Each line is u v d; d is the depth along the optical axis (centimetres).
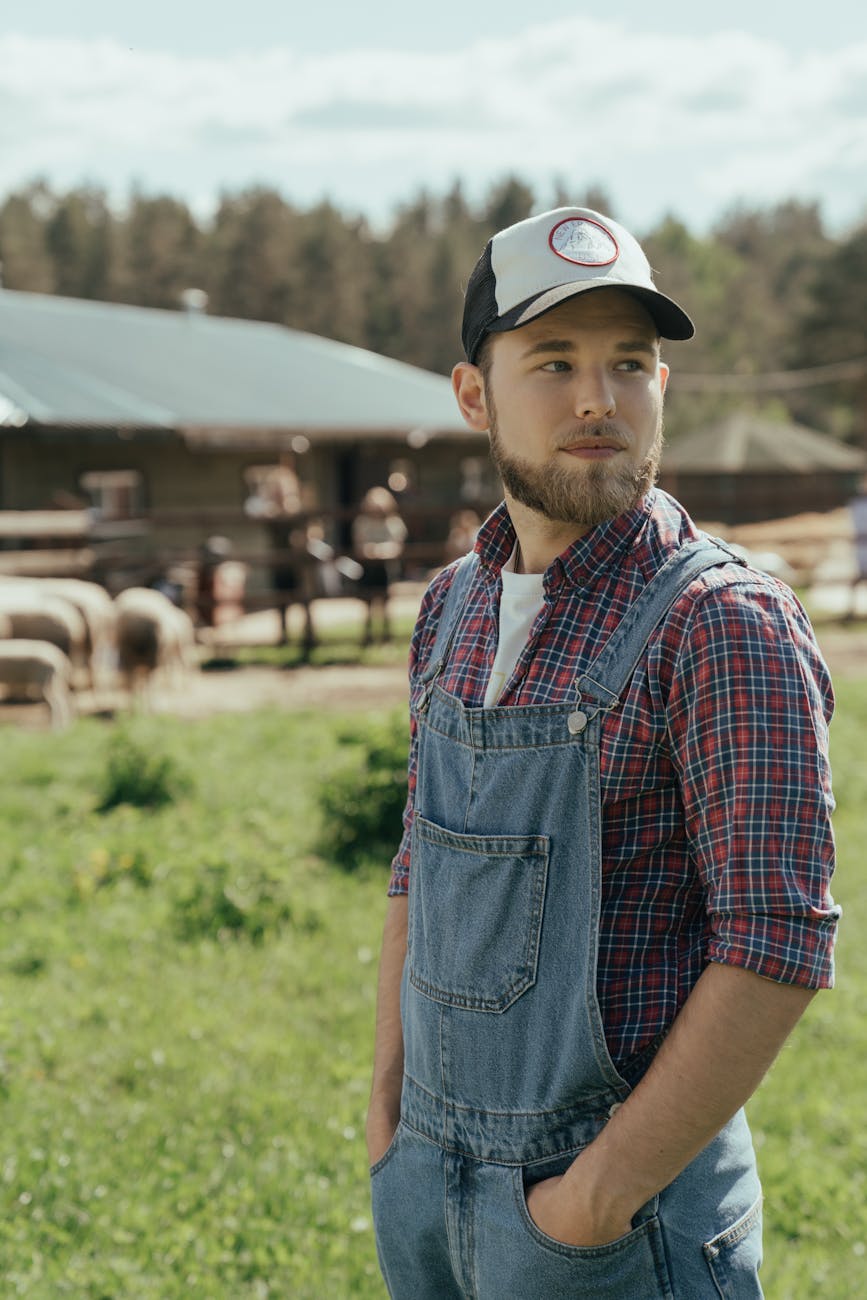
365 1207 380
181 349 2547
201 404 2098
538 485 179
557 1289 169
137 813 809
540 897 171
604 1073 167
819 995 538
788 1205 380
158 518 1659
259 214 8088
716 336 8706
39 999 534
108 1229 363
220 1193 387
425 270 8019
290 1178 392
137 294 8112
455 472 2698
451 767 186
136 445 2025
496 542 197
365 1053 489
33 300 2633
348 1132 423
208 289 8012
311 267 7912
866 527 2144
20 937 603
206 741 1032
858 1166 405
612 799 168
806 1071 472
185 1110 438
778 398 7712
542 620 178
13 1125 424
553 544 187
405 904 216
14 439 1841
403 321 7900
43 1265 345
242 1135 420
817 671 167
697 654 162
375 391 2667
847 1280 339
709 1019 157
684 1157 160
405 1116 193
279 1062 479
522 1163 174
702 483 3550
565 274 176
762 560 2309
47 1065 476
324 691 1353
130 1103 443
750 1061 156
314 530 2269
